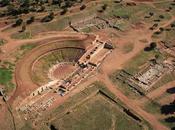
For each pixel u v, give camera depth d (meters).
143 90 133.50
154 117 122.19
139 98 130.00
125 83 136.38
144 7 187.25
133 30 168.62
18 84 131.50
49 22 169.12
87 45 154.62
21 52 148.12
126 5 187.62
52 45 153.62
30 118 119.62
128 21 175.25
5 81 131.88
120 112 124.12
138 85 135.62
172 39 163.62
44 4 180.62
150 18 178.38
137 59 149.25
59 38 158.00
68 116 121.94
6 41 153.50
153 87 135.12
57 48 153.25
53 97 128.75
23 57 145.62
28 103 125.25
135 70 143.12
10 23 165.50
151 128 118.06
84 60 146.88
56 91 131.62
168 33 167.50
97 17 177.50
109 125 119.19
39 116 120.69
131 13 181.50
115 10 183.12
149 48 156.38
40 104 125.38
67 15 175.25
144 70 143.62
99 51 152.88
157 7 187.88
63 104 125.94
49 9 176.12
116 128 118.19
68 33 162.88
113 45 156.62
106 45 156.50
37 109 123.31
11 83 131.50
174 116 122.75
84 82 135.75
